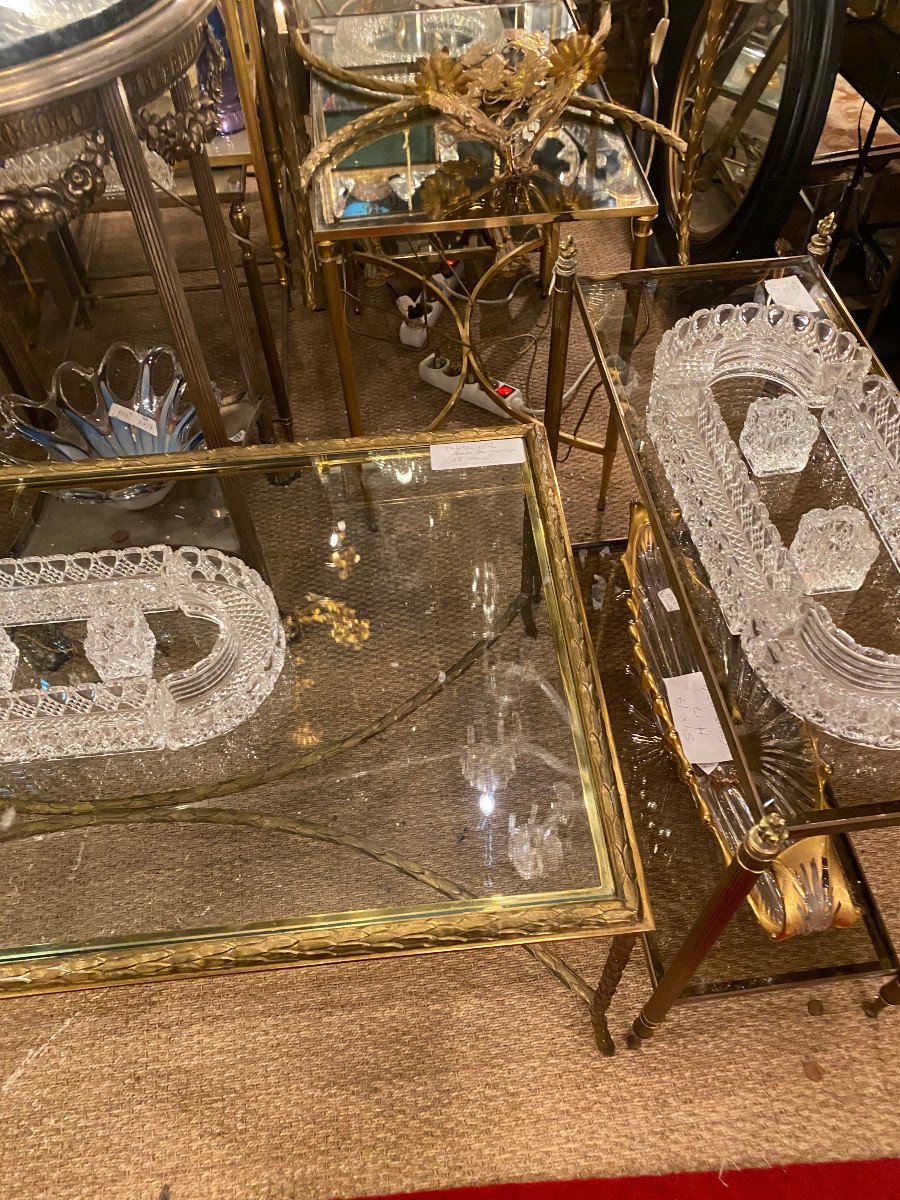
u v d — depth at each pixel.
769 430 1.08
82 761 0.94
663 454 1.04
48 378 1.74
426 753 0.91
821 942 1.07
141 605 1.07
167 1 0.90
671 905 1.09
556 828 0.84
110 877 0.85
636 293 1.24
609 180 1.32
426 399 1.84
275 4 1.56
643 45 1.96
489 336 1.89
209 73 1.04
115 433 1.45
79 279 1.89
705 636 0.88
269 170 1.87
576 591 0.99
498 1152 1.03
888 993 1.06
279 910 0.81
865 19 1.58
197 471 1.19
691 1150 1.03
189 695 0.99
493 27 1.56
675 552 0.95
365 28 1.56
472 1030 1.11
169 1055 1.10
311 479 1.18
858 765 0.78
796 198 1.68
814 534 0.96
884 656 0.86
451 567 1.08
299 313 2.03
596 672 0.93
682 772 1.09
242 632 1.04
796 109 1.52
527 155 1.30
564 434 1.63
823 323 1.16
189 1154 1.04
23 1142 1.05
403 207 1.30
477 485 1.15
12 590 1.08
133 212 1.02
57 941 0.80
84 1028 1.12
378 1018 1.12
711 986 1.04
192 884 0.83
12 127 0.87
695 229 2.02
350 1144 1.04
